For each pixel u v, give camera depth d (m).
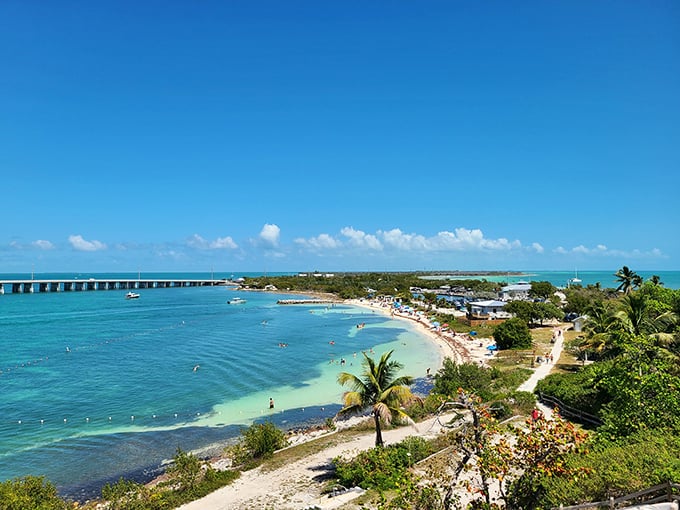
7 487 26.81
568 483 17.03
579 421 38.03
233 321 135.00
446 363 55.16
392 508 17.95
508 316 116.25
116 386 62.09
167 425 47.91
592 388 38.16
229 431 46.41
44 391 59.62
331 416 51.12
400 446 33.16
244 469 34.50
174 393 59.03
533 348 79.06
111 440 43.78
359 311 169.12
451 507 18.81
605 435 24.02
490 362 71.69
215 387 62.03
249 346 92.56
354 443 38.47
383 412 31.44
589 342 60.47
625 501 15.77
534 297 148.75
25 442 43.16
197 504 28.67
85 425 47.66
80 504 31.69
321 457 35.69
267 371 71.38
